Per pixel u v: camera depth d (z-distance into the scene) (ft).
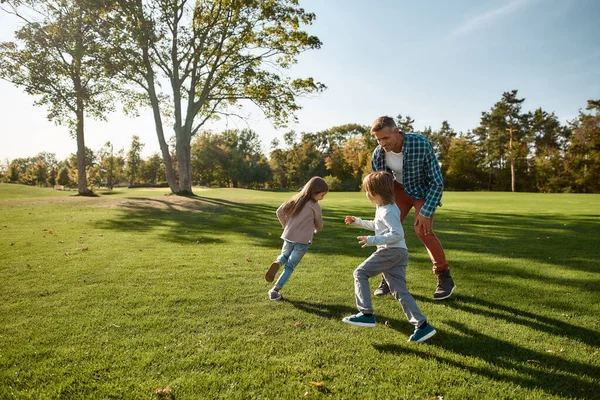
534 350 8.78
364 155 212.43
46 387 6.91
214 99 74.84
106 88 69.31
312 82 69.21
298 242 12.62
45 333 9.32
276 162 263.29
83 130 74.28
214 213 44.50
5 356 8.07
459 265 17.65
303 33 68.08
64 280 14.19
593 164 162.30
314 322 10.34
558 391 7.09
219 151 246.27
